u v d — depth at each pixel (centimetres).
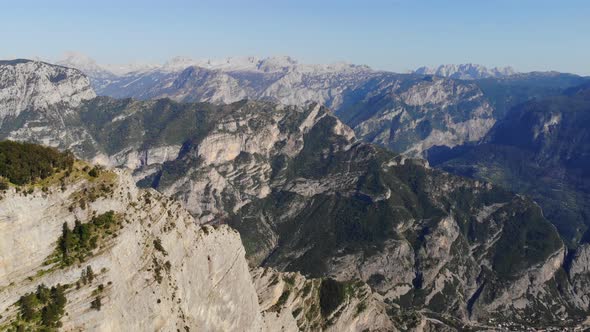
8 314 8962
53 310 9256
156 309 11006
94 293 9775
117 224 10819
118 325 9994
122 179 11731
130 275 10662
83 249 10056
